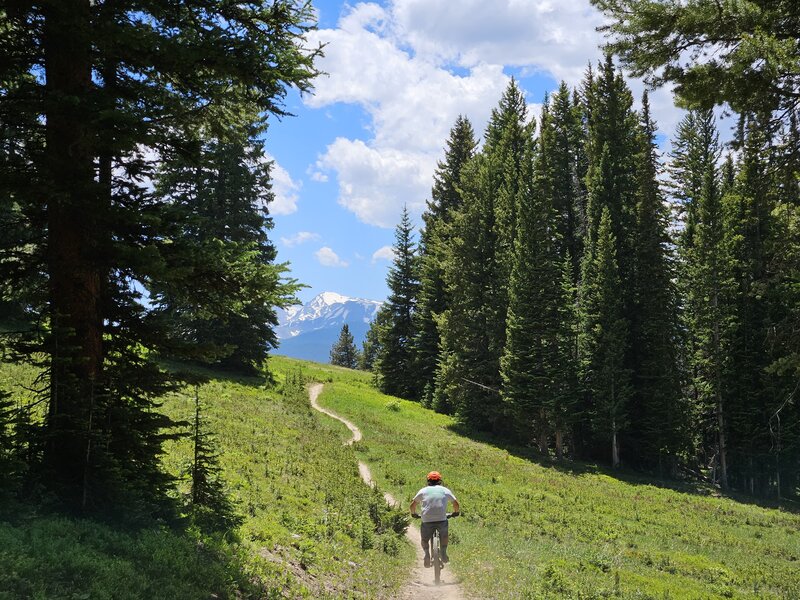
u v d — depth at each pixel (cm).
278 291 849
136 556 660
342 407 4522
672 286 4716
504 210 5272
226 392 3291
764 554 2072
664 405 4516
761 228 4441
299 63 874
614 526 2273
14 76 764
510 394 4509
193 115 952
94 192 745
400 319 6469
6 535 563
